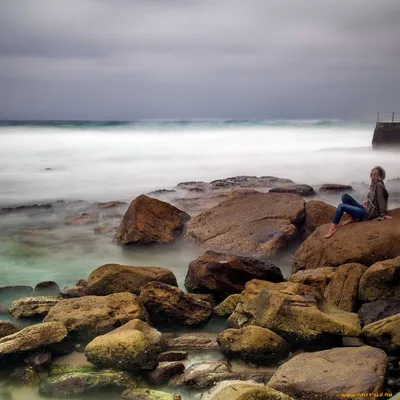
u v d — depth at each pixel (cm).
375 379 726
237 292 1184
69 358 925
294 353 919
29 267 1517
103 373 820
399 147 5328
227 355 912
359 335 898
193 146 5897
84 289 1192
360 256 1230
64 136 6838
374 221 1297
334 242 1284
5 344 879
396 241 1219
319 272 1162
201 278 1205
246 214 1691
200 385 809
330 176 3584
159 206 1755
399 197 2556
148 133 7694
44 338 909
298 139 7325
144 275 1205
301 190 2427
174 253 1642
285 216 1628
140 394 773
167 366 844
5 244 1778
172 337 1012
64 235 1888
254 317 997
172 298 1080
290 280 1169
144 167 4044
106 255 1630
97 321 988
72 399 791
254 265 1209
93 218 2106
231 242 1574
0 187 3114
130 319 1003
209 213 1744
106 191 2972
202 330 1059
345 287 1085
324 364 785
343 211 1321
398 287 1054
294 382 749
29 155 4788
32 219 2177
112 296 1064
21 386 827
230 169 3956
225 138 7088
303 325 919
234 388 677
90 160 4466
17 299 1187
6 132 7288
